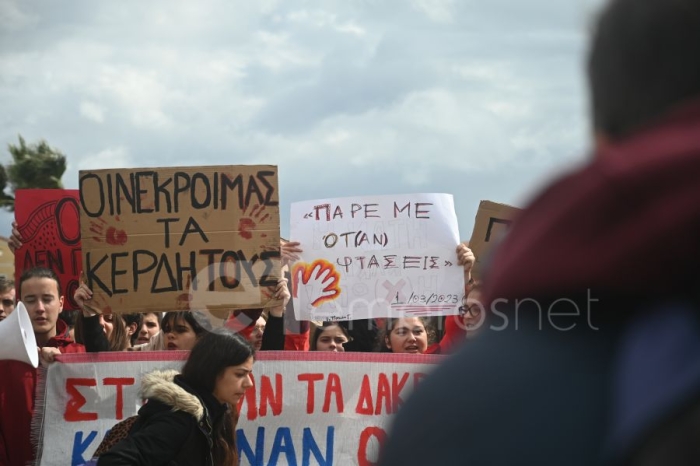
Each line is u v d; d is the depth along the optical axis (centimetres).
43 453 500
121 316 575
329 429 514
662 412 54
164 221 531
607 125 65
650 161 59
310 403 514
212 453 387
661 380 56
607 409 59
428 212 560
